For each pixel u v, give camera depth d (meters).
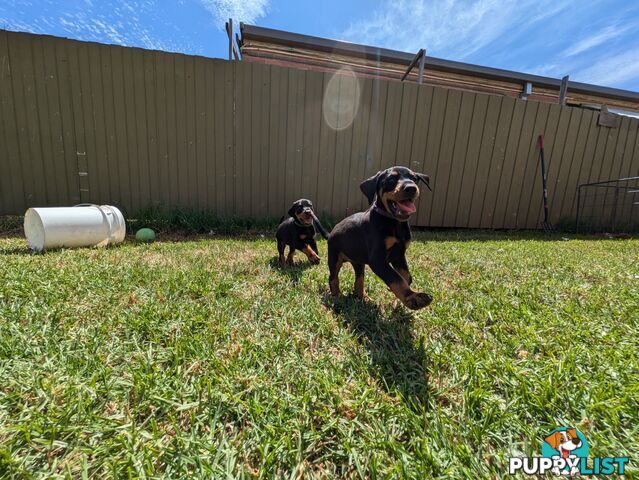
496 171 6.99
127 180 5.54
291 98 5.93
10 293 2.16
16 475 0.89
